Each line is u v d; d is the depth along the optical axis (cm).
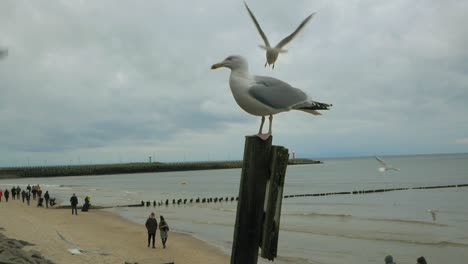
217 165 19325
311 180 9312
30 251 1425
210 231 2672
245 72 504
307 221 3191
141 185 9481
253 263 435
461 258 1950
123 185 9531
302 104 485
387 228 2823
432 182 7506
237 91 495
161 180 11962
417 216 3519
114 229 2519
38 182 11238
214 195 6406
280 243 2291
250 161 433
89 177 14675
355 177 9881
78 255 1591
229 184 9525
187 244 2088
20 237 1841
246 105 495
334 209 4162
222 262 1725
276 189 432
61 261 1445
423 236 2505
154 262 1404
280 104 478
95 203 4803
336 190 6644
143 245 1995
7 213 2828
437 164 15012
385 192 6016
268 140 436
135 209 4131
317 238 2438
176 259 1736
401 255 2014
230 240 2294
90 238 2078
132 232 2412
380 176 9869
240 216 434
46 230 2161
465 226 2884
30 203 4112
